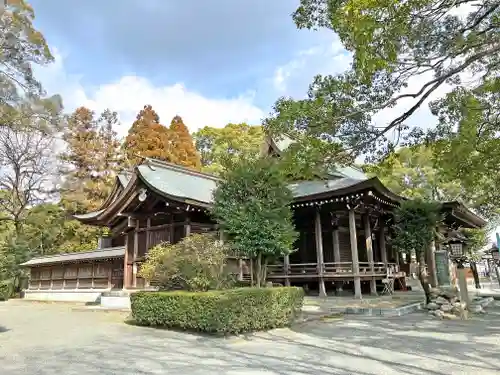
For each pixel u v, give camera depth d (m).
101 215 17.73
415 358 6.08
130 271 16.98
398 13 6.13
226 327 8.12
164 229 16.02
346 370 5.41
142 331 9.27
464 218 19.95
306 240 18.77
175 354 6.61
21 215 32.28
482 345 7.02
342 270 16.95
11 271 28.27
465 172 9.71
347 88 7.70
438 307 11.38
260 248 9.72
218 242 10.52
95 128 35.50
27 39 16.73
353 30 6.18
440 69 7.33
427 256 14.98
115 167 34.38
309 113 7.67
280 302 9.30
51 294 23.62
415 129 8.92
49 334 9.38
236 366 5.71
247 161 10.89
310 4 8.01
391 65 7.01
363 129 7.90
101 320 12.11
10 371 5.62
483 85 8.78
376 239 20.09
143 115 32.84
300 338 7.96
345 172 22.47
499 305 14.88
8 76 17.27
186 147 33.34
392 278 18.34
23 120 19.80
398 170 30.89
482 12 7.18
